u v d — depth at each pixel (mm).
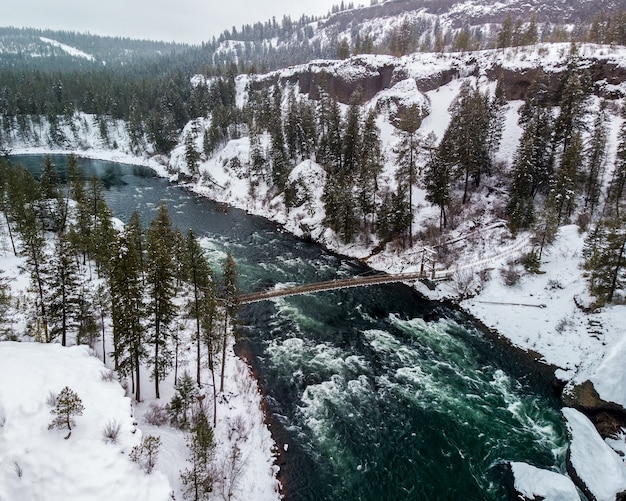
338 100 119125
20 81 183750
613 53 79625
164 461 23422
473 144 66188
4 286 37406
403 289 54344
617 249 39344
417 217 69000
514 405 33688
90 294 38719
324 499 25281
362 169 69625
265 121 115375
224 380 34844
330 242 70312
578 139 58531
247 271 58344
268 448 28609
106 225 45906
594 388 31266
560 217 58312
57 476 17656
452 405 33375
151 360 31391
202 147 122500
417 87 102312
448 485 26391
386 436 30078
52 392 21703
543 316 44719
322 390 34719
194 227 77250
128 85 179875
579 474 25781
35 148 152250
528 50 93500
